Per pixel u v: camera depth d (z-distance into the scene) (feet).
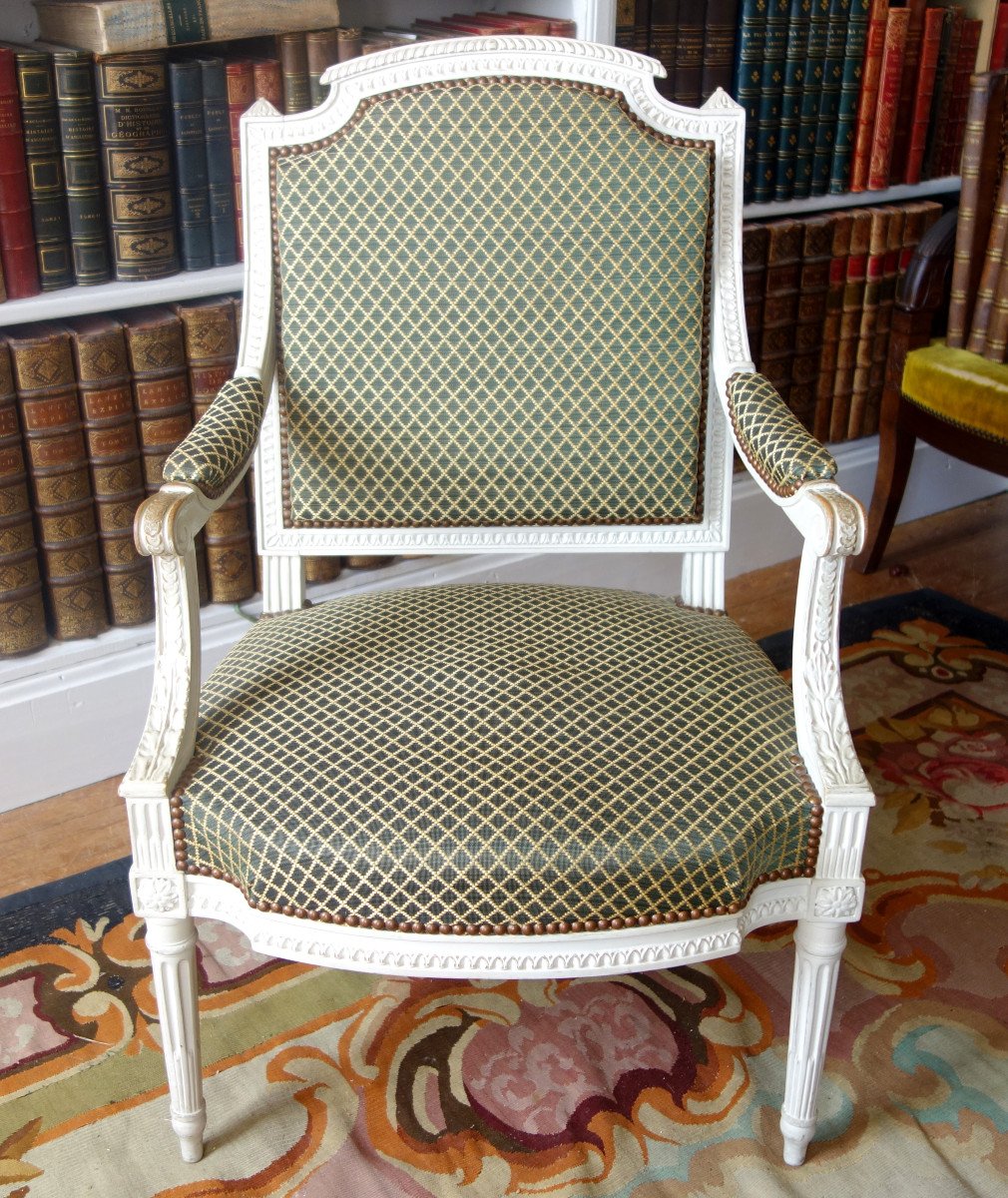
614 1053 5.31
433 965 3.94
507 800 3.92
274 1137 4.90
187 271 6.64
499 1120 4.98
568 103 4.85
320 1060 5.26
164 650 4.16
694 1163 4.81
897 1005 5.57
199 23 6.08
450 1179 4.73
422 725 4.19
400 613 4.87
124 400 6.43
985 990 5.65
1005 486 10.80
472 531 5.21
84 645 6.76
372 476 5.08
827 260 8.53
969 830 6.64
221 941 5.93
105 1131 4.93
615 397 5.03
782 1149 4.87
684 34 7.60
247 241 5.00
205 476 4.25
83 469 6.45
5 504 6.24
